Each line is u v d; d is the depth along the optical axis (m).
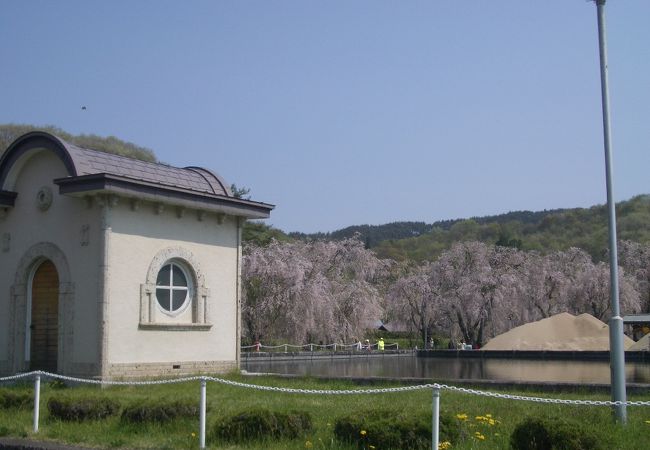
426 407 12.97
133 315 19.81
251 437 10.23
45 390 17.20
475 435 10.10
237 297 23.17
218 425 10.51
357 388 17.66
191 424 11.36
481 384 17.16
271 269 46.81
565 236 134.75
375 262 57.84
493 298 56.22
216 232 22.72
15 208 21.61
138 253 20.12
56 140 19.84
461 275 59.50
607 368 32.12
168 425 11.37
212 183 23.03
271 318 47.22
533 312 59.91
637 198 133.00
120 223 19.73
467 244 61.59
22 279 21.09
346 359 43.44
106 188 18.62
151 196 19.91
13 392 14.14
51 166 20.89
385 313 63.25
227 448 9.88
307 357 42.03
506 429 10.56
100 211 19.48
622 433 10.13
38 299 21.14
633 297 60.50
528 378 25.42
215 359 22.19
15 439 11.09
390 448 9.20
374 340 69.44
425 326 61.00
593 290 60.47
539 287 59.56
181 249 21.41
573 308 62.22
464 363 37.97
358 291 52.81
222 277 22.75
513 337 46.50
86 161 19.83
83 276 19.66
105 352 18.94
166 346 20.67
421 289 60.44
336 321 50.81
